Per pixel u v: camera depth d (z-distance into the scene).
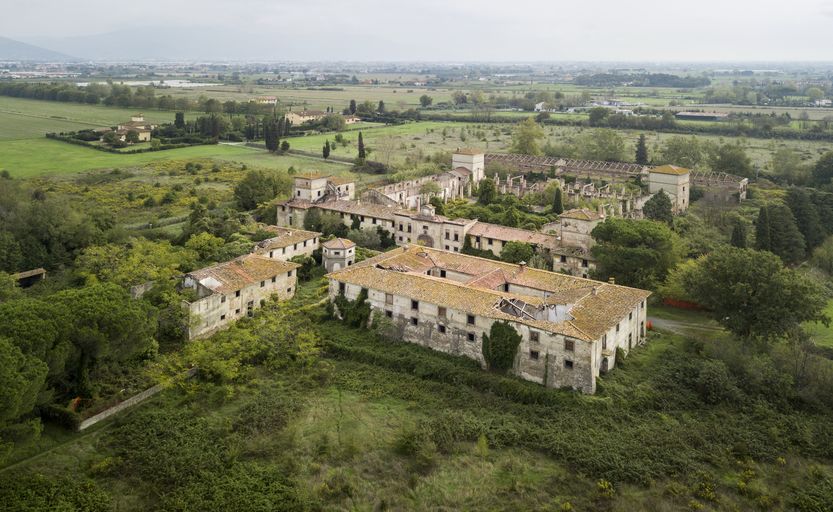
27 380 60.97
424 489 63.91
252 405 77.31
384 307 96.31
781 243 133.62
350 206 156.62
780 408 78.50
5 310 69.94
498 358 85.88
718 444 71.06
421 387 83.25
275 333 92.31
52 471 64.81
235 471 65.44
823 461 69.12
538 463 68.00
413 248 118.75
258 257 110.44
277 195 182.75
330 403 79.12
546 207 182.88
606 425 74.50
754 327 91.44
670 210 163.12
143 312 79.44
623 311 88.88
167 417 74.31
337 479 64.88
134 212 174.88
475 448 70.25
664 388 82.00
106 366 78.50
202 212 150.62
